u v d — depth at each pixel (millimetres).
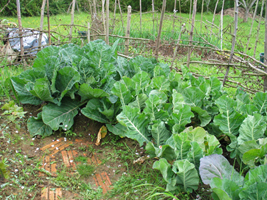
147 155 2604
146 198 1978
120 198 2143
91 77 2959
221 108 2518
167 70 3576
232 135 2359
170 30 8477
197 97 2781
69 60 3137
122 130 2828
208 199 2119
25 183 2152
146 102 2568
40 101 2988
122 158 2609
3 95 3277
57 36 6660
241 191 1692
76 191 2188
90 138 2906
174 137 2113
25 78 2918
